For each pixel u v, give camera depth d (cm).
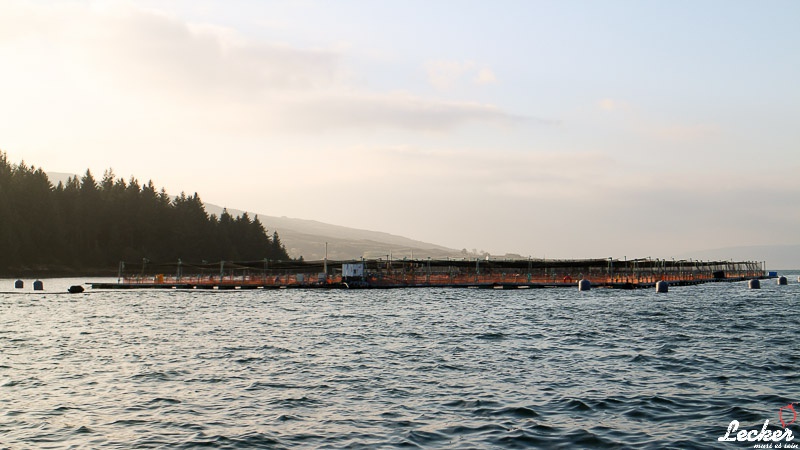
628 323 5362
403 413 2316
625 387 2709
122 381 2953
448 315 6400
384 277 13738
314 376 3033
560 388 2700
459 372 3095
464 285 12681
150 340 4478
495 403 2444
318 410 2378
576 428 2100
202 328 5300
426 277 14112
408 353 3738
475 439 1992
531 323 5450
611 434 2033
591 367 3195
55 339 4591
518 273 15950
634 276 14125
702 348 3812
